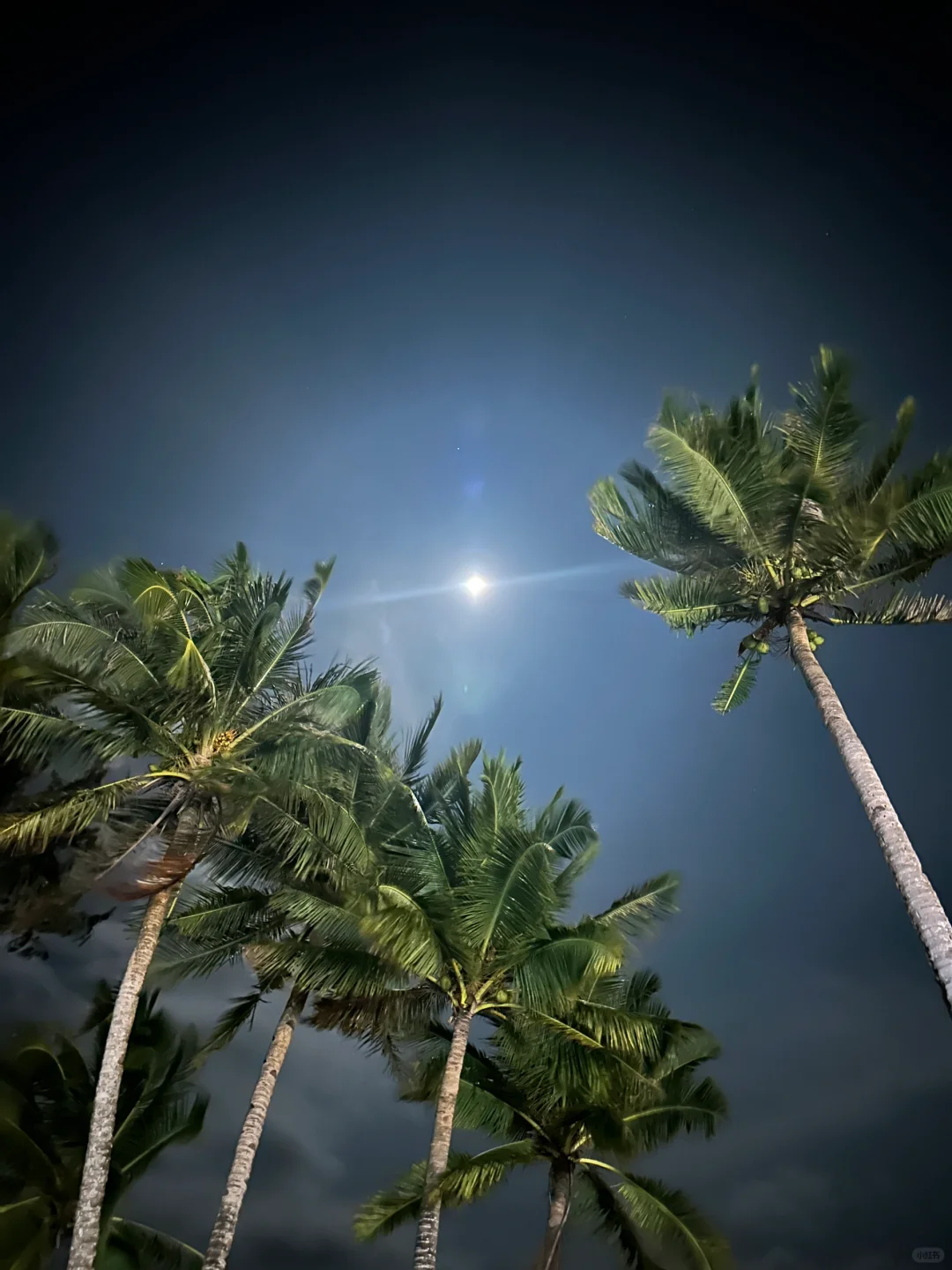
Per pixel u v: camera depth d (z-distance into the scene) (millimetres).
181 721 17125
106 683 16359
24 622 16047
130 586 16516
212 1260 15266
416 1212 16531
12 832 15383
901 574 16312
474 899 16422
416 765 20734
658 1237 17875
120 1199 20031
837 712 15438
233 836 17203
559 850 20359
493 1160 15109
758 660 17703
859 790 14516
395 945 15312
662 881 18750
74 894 16031
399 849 17984
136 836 16281
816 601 16859
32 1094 20141
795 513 16031
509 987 16859
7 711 16062
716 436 16047
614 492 17844
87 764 16750
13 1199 18859
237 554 20562
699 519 16797
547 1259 18281
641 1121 19641
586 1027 16297
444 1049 19578
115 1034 15242
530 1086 18109
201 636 18109
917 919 12883
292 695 18453
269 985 19031
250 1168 16562
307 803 16844
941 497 14844
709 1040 20859
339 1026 17672
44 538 17547
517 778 18906
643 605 17578
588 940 15539
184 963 18656
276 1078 17781
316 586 19500
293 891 16875
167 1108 21125
